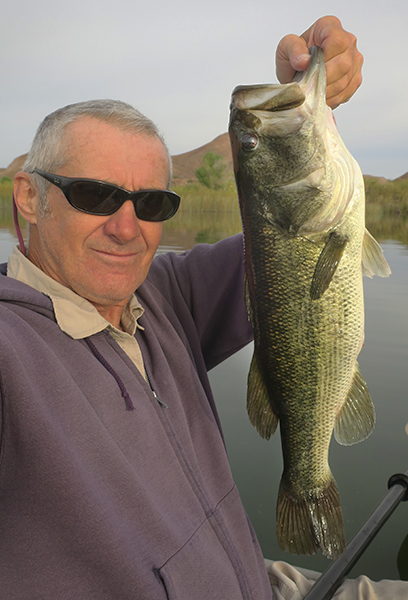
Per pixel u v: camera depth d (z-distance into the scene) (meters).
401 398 3.54
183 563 1.09
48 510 0.95
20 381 0.93
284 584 1.85
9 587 0.92
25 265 1.23
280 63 1.51
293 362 1.55
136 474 1.07
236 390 3.72
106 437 1.04
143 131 1.23
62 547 0.95
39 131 1.23
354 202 1.48
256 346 1.61
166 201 1.29
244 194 1.54
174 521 1.13
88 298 1.24
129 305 1.37
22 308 1.09
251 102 1.48
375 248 1.54
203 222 17.08
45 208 1.21
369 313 5.79
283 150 1.45
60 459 0.94
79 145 1.17
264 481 2.69
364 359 4.30
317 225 1.45
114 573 0.97
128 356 1.24
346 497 2.59
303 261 1.48
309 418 1.58
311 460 1.61
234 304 1.73
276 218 1.49
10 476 0.96
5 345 0.93
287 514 1.62
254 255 1.54
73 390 1.03
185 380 1.44
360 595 1.79
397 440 3.08
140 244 1.26
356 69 1.46
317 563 2.27
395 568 2.16
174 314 1.59
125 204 1.19
